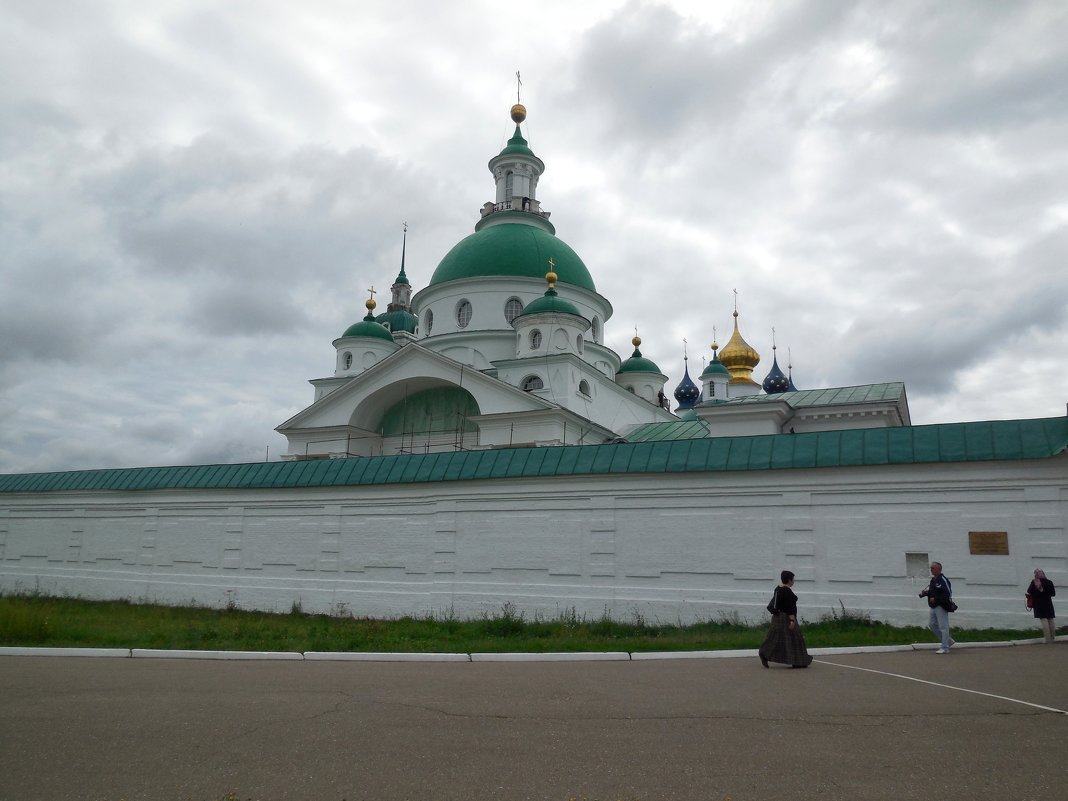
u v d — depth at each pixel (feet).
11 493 105.50
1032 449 57.16
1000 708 27.73
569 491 71.67
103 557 96.78
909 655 44.93
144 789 18.34
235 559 87.15
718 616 64.08
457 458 79.25
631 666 41.04
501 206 170.09
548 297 134.82
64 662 41.01
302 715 26.43
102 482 100.01
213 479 92.02
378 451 137.28
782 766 20.40
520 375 130.82
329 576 81.41
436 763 20.70
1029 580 55.83
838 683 33.94
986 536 57.52
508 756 21.39
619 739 23.29
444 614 74.28
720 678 35.83
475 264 150.00
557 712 27.32
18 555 103.35
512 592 72.02
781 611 40.09
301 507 84.84
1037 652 45.11
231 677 35.68
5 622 51.62
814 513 62.85
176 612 80.74
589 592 69.05
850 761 20.81
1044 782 18.89
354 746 22.31
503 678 36.06
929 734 23.72
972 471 58.65
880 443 62.54
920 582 58.80
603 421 137.90
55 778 19.02
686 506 67.26
